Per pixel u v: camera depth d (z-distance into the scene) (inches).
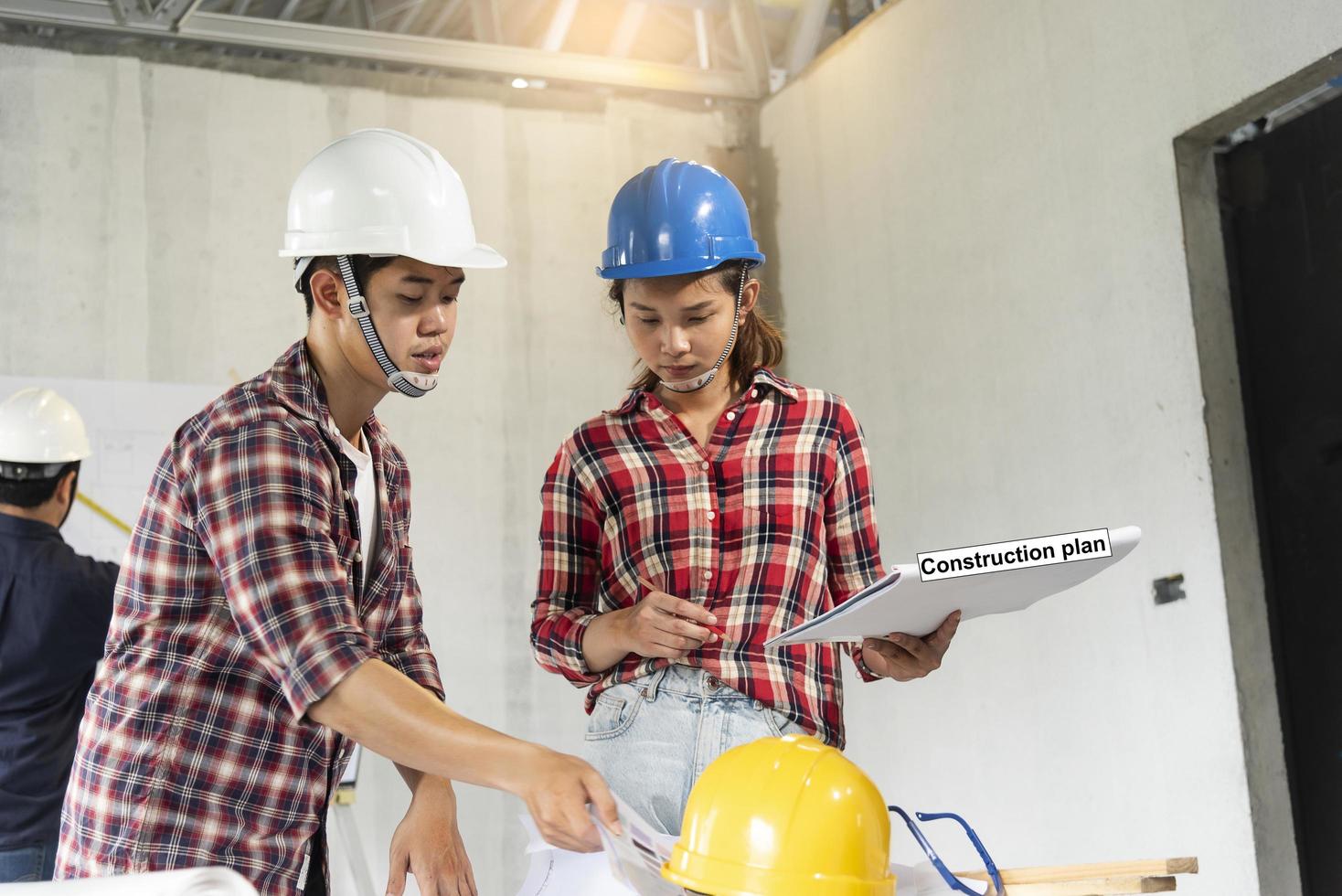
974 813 138.9
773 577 63.9
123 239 164.2
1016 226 137.8
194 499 51.6
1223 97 112.7
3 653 110.5
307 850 56.9
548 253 183.5
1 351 157.5
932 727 146.4
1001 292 139.9
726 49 201.5
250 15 183.5
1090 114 128.0
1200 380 115.0
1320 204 114.2
